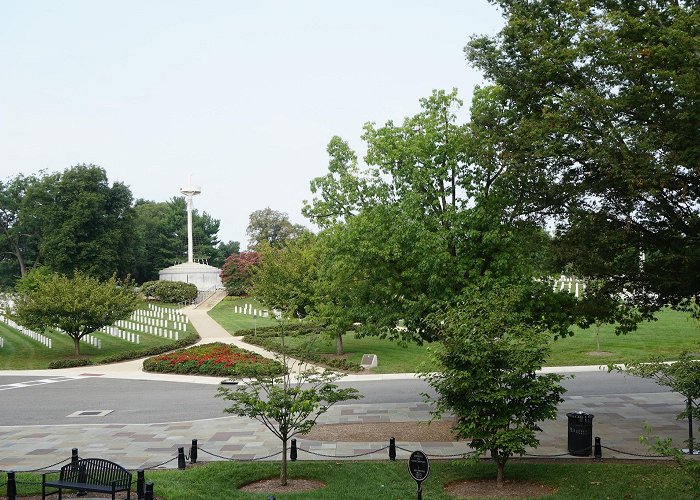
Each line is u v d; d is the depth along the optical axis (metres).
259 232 120.94
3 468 16.42
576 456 16.50
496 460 14.30
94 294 45.19
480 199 20.42
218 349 40.53
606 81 17.17
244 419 22.67
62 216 80.62
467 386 13.88
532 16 19.09
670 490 13.01
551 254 17.89
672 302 18.75
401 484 14.19
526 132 17.69
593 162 16.67
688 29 15.46
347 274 24.73
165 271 100.69
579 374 30.97
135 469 16.03
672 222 16.47
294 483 14.68
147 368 37.66
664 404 23.64
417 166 21.45
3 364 41.78
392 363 37.03
